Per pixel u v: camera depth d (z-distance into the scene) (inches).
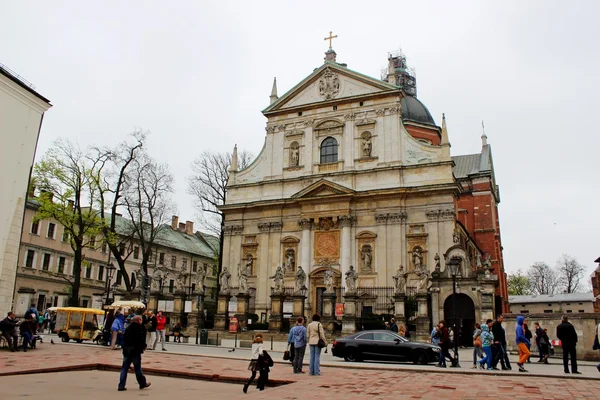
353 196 1747.0
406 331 1157.7
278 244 1851.6
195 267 3159.5
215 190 2231.8
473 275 1263.5
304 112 1934.1
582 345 1036.5
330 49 1959.9
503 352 770.8
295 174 1895.9
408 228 1690.5
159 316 992.9
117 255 1787.6
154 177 1930.4
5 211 965.8
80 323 1154.7
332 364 778.8
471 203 2314.2
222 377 617.9
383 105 1815.9
